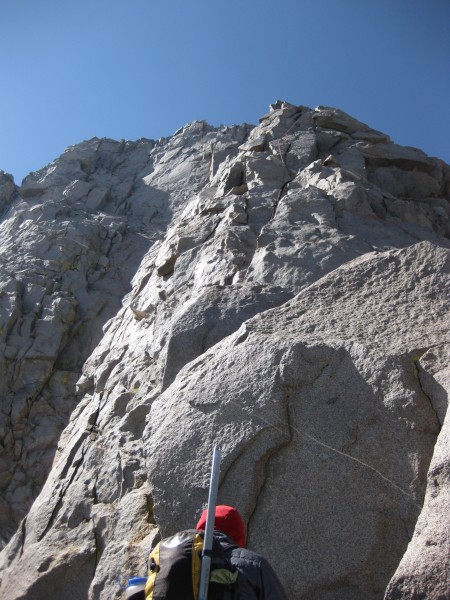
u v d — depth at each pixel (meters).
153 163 26.19
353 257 9.52
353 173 13.95
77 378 15.90
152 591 3.36
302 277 9.14
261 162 14.16
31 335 16.23
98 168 25.95
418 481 4.95
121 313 13.96
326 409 5.45
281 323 6.37
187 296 10.27
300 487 5.20
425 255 6.63
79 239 19.56
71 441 9.35
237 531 3.71
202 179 23.83
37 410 15.14
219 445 5.52
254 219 11.66
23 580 6.94
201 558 3.37
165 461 5.65
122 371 9.94
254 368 5.82
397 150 16.27
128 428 8.11
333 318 6.29
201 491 5.39
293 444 5.38
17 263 18.44
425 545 4.15
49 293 17.66
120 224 21.17
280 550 5.00
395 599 4.02
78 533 7.19
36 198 23.59
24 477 14.09
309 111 17.48
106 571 6.21
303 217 11.35
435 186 15.94
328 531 5.00
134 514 6.57
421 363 5.43
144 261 17.89
